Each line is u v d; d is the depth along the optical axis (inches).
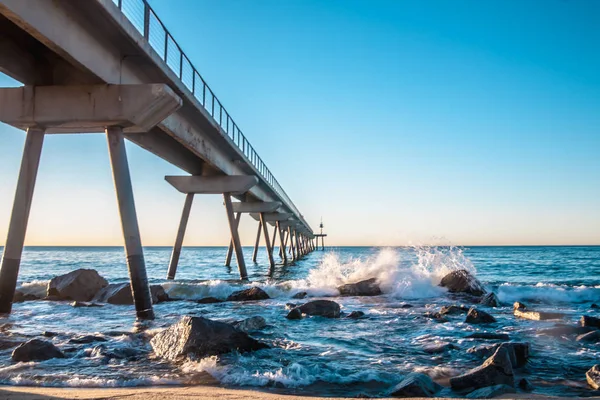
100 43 557.3
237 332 339.0
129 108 570.6
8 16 417.1
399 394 236.8
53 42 464.1
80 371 284.2
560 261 2266.2
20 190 577.6
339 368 296.2
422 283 762.8
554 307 627.5
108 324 500.4
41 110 571.5
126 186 583.8
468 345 370.9
